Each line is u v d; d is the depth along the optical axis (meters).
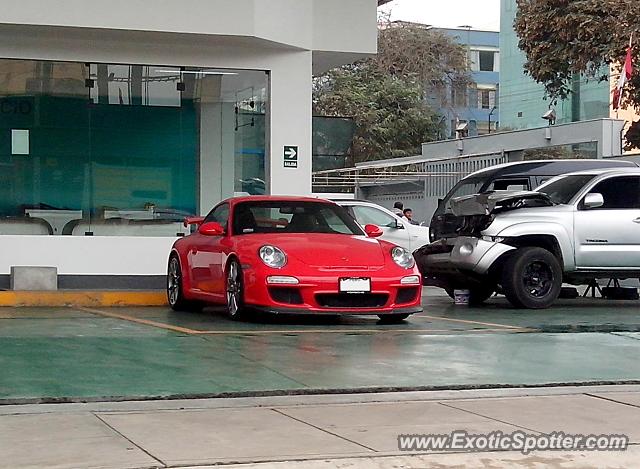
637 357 8.90
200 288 12.02
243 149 15.48
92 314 12.01
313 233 11.59
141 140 15.30
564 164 14.40
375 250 11.08
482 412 6.70
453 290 14.50
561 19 26.98
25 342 9.20
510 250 13.10
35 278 13.75
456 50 47.12
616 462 5.58
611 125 25.62
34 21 13.77
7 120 14.72
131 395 6.91
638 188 13.52
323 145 32.47
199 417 6.39
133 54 14.84
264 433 5.99
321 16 15.48
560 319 11.97
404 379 7.66
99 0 13.96
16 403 6.66
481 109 55.16
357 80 43.78
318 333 10.16
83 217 15.10
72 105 14.97
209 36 14.54
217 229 11.63
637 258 13.35
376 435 6.00
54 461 5.29
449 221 13.80
